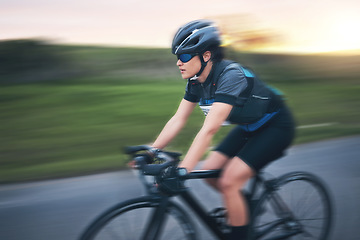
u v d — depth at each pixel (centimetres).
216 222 229
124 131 606
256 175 249
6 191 380
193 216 311
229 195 224
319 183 272
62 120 685
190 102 243
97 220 198
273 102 237
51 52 1168
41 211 336
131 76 1103
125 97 866
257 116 231
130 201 204
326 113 696
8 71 1082
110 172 425
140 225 206
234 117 227
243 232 229
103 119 686
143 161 205
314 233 272
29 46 1136
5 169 447
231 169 224
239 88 214
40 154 504
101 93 912
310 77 1041
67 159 479
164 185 201
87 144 543
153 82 1045
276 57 1145
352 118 655
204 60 217
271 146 232
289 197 260
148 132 600
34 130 627
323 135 549
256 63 1061
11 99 862
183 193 212
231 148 250
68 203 350
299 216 265
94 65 1195
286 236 260
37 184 397
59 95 898
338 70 1122
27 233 301
